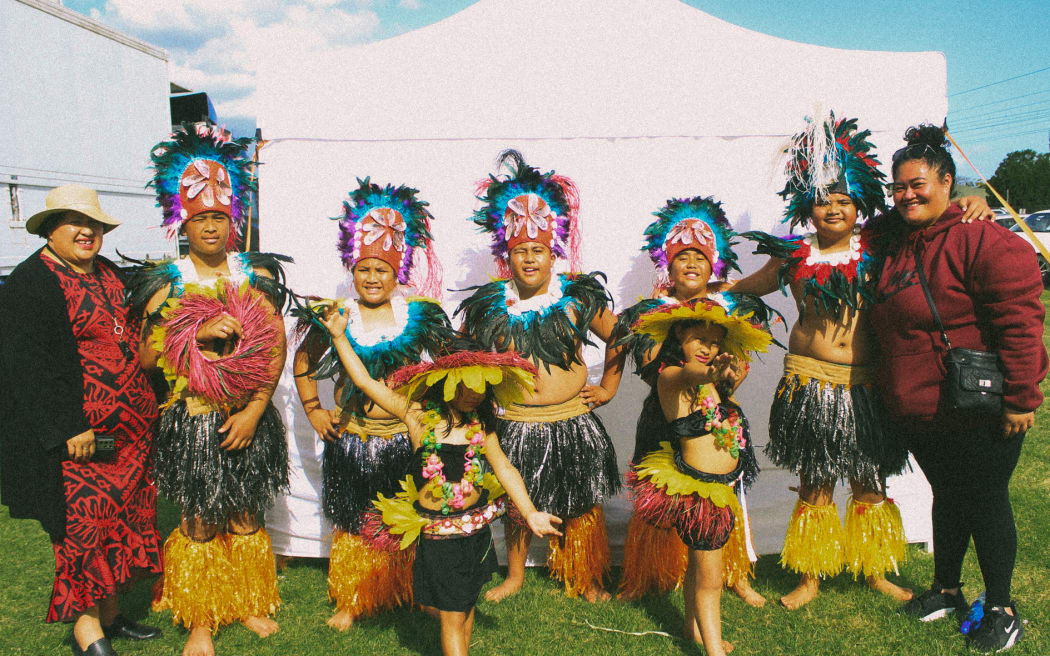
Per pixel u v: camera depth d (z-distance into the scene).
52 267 2.71
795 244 3.08
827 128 2.96
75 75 9.05
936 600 3.06
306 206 3.57
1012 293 2.58
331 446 3.19
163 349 2.80
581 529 3.31
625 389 3.78
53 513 2.65
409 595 3.20
